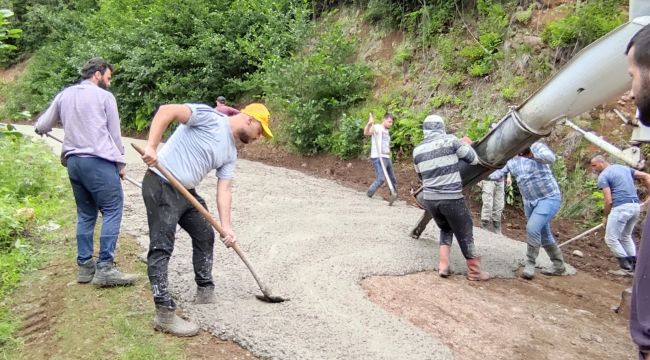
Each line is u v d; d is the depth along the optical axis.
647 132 4.72
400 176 10.67
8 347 4.21
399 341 4.16
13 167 7.87
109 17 18.81
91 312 4.44
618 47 4.86
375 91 12.48
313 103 12.68
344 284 5.17
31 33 24.12
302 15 14.36
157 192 4.04
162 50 15.67
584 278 6.77
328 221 7.25
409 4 12.80
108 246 4.82
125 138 16.28
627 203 6.95
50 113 4.98
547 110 5.48
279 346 3.92
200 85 15.56
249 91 15.12
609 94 5.22
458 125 10.52
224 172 4.28
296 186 9.79
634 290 1.78
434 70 11.67
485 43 10.86
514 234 8.55
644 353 1.72
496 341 4.56
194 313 4.36
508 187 9.08
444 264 5.91
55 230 6.29
